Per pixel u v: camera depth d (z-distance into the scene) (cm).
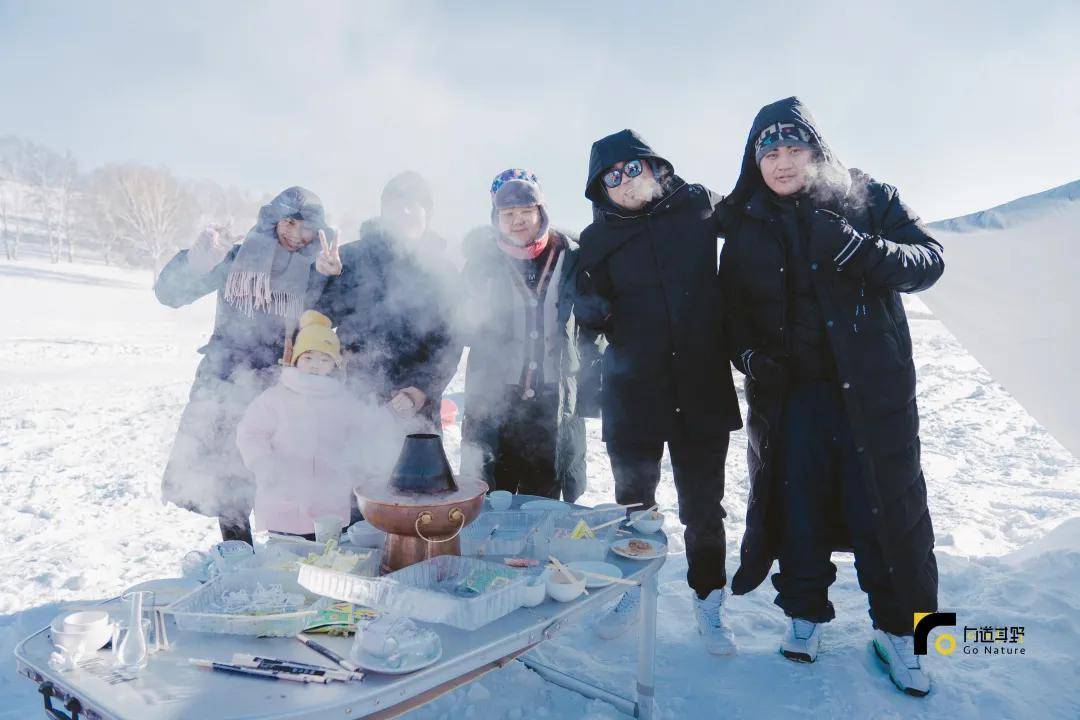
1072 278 301
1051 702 224
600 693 230
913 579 230
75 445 653
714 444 264
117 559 375
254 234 287
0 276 2298
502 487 313
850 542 249
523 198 280
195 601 160
